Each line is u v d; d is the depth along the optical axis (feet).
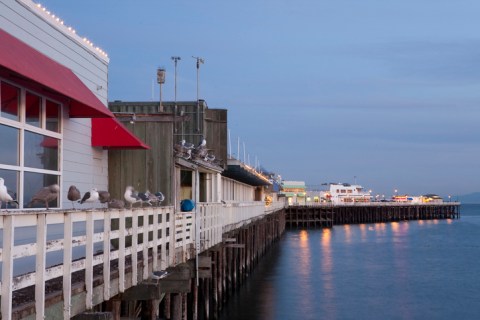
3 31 34.65
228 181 127.95
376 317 86.07
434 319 85.10
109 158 55.47
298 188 467.52
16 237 34.73
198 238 58.23
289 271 133.08
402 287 111.55
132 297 38.06
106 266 30.63
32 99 38.29
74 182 45.93
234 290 106.11
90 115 44.68
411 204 469.98
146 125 56.08
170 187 55.52
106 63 54.44
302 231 300.81
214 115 102.83
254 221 135.44
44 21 41.47
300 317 85.30
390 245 203.92
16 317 21.29
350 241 224.12
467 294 104.58
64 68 43.14
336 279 121.08
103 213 30.22
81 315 27.35
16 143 36.24
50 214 24.12
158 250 48.26
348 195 508.94
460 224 386.93
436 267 141.28
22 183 36.65
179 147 58.13
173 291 47.47
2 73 33.76
